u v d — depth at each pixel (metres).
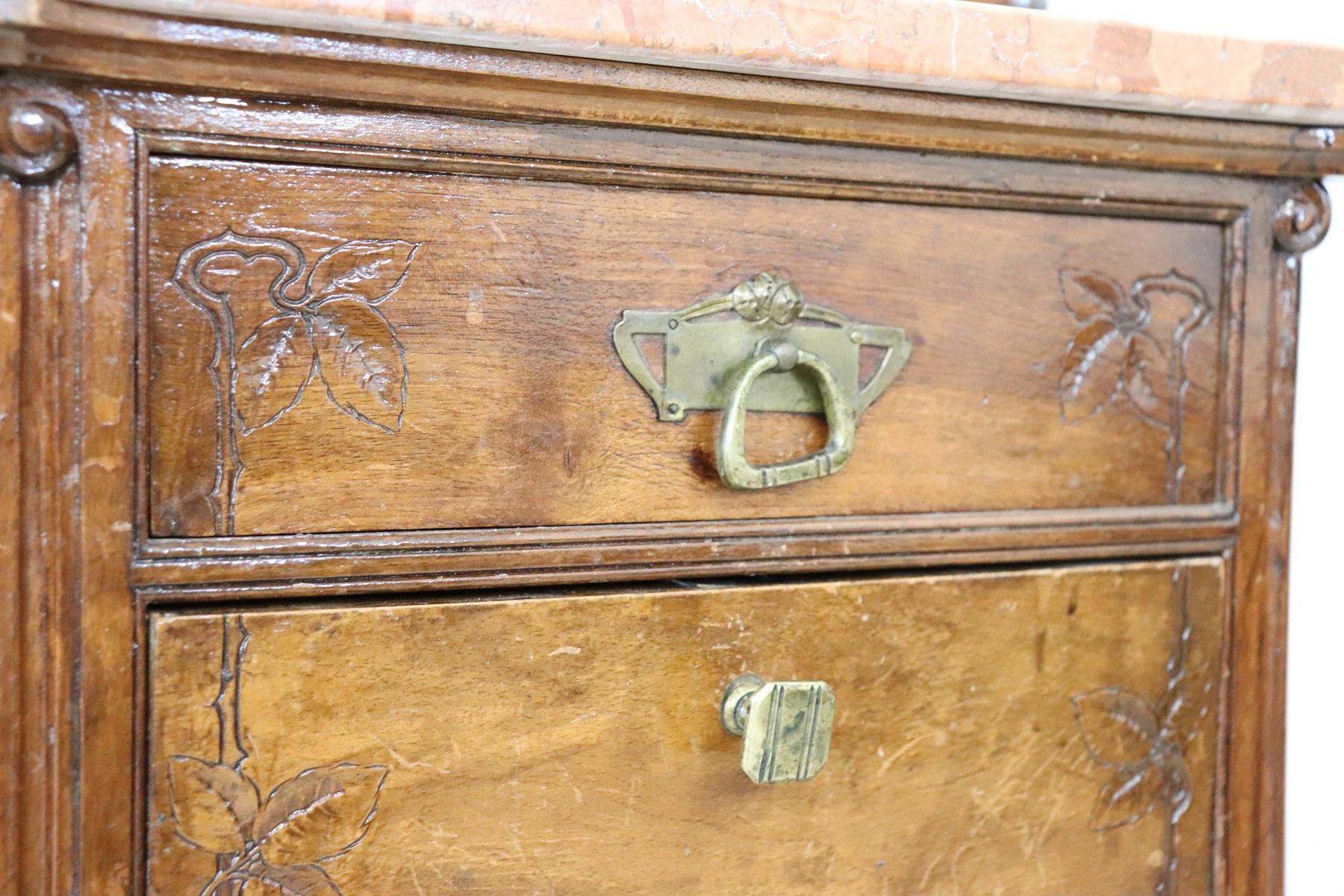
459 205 0.66
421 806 0.66
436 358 0.66
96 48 0.60
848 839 0.71
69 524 0.62
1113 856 0.76
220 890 0.64
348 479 0.65
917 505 0.72
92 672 0.62
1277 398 0.78
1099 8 1.11
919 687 0.72
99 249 0.62
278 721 0.64
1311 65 0.72
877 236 0.71
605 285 0.67
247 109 0.63
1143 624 0.76
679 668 0.69
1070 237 0.74
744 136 0.68
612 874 0.68
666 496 0.69
